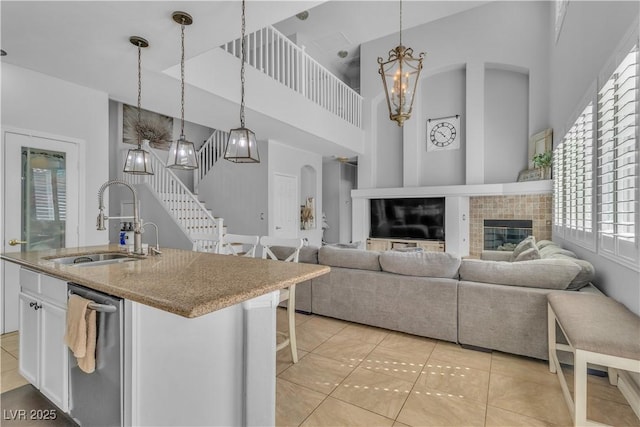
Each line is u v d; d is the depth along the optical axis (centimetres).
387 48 701
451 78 663
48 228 333
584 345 153
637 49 181
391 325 301
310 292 348
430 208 662
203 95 368
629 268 197
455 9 615
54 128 335
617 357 147
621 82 205
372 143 734
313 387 214
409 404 196
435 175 677
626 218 209
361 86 739
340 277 327
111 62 299
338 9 611
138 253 229
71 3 213
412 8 609
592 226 273
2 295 302
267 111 442
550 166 507
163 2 215
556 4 460
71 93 347
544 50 555
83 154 357
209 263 195
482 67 605
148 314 133
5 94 303
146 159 255
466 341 269
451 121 662
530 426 176
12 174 309
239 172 642
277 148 626
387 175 736
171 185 583
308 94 560
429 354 261
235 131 210
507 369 237
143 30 248
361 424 178
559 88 436
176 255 232
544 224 552
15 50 277
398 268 301
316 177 754
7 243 306
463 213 617
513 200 582
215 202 680
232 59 387
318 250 347
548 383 218
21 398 204
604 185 242
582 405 155
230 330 159
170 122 744
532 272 251
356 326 322
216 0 215
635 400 175
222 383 157
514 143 602
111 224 650
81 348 146
